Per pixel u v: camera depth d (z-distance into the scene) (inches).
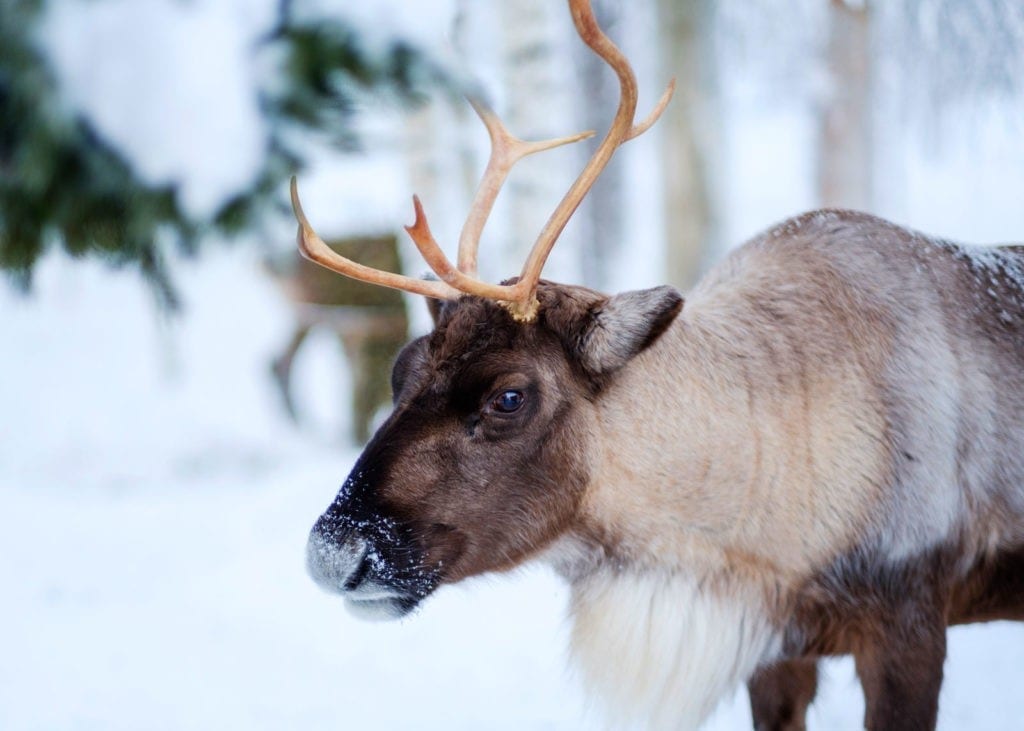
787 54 843.4
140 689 290.5
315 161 309.0
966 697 269.4
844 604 200.5
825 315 206.4
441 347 193.5
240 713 275.1
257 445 519.8
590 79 699.4
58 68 277.4
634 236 944.3
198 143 294.0
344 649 314.0
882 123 878.4
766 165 1219.9
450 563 194.1
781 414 201.6
